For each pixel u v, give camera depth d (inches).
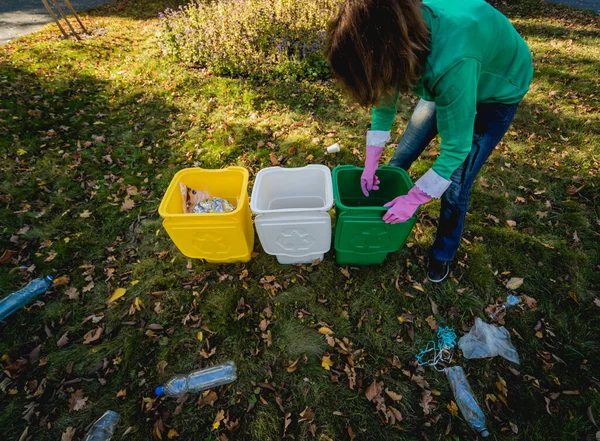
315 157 130.0
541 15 280.2
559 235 99.7
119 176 125.3
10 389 73.0
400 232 76.4
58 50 217.2
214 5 211.3
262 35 186.7
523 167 122.6
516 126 142.5
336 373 74.0
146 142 141.2
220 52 182.9
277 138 139.6
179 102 164.1
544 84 170.2
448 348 77.0
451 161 54.4
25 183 120.3
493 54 51.6
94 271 95.1
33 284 89.7
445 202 72.4
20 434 67.6
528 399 68.9
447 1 50.3
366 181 80.8
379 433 65.7
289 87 170.4
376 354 76.8
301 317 83.7
